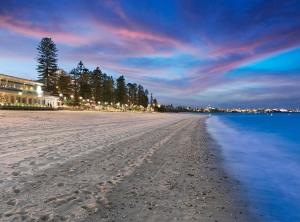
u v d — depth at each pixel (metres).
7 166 9.72
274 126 53.38
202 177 9.97
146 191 7.84
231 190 8.59
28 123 30.17
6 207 6.10
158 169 10.72
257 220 6.43
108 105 143.38
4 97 69.75
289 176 10.80
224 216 6.48
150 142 18.73
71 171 9.55
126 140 19.11
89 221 5.64
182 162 12.44
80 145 15.60
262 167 12.55
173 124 45.16
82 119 46.12
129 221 5.77
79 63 126.00
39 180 8.25
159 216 6.14
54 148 14.05
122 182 8.59
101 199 6.96
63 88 115.06
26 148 13.59
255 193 8.42
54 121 36.44
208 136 26.69
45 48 103.12
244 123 67.44
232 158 14.68
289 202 7.72
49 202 6.52
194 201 7.31
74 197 6.96
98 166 10.55
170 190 8.11
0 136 17.59
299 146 21.50
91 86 133.12
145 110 198.75
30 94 79.31
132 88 188.12
